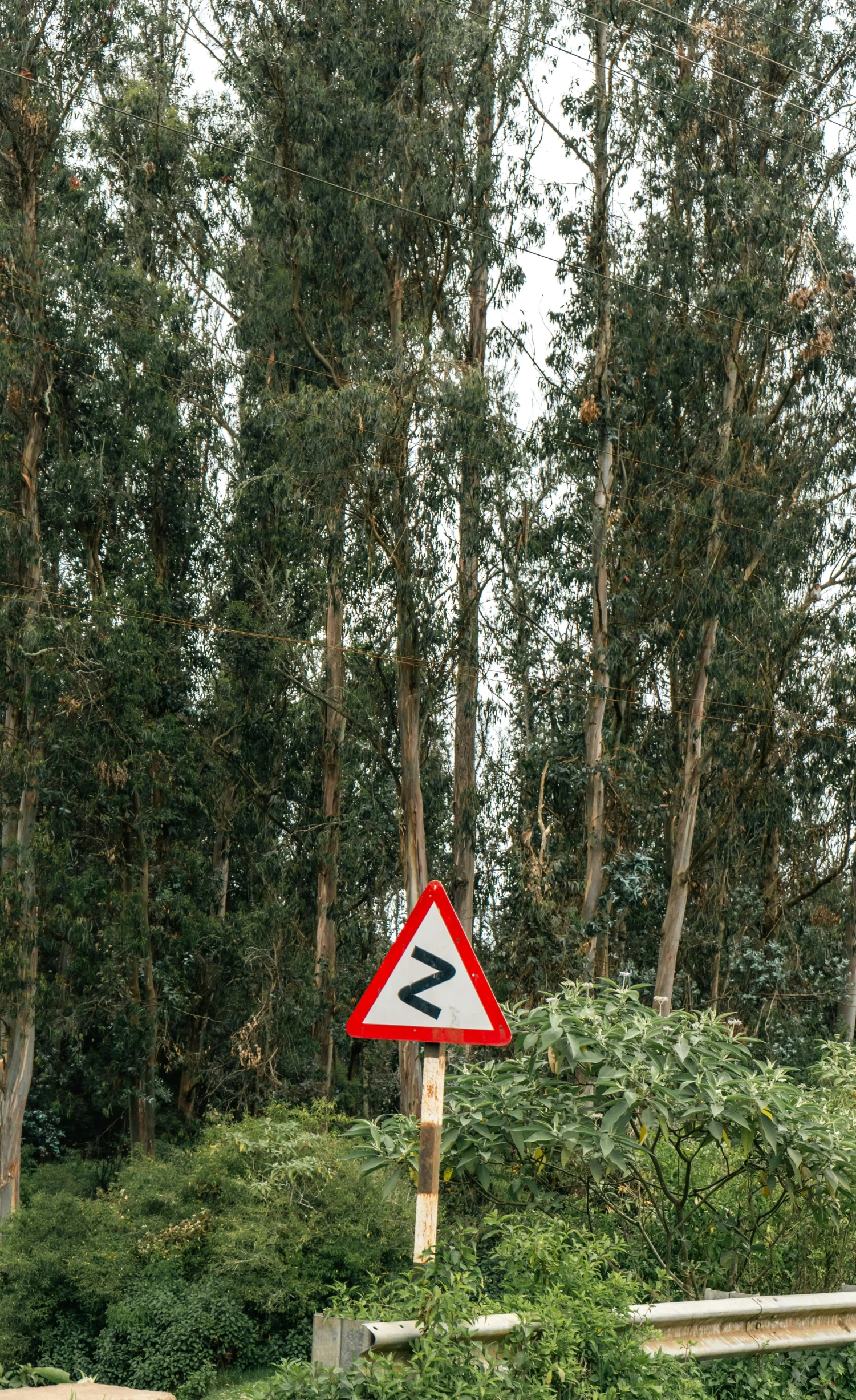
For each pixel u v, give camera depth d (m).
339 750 30.66
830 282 27.19
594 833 27.92
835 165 28.11
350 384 23.30
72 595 27.34
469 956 5.76
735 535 27.05
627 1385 5.25
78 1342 15.46
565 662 28.66
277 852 30.23
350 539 24.25
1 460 25.91
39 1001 25.72
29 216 26.70
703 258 27.81
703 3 28.16
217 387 30.14
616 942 32.44
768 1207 8.61
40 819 26.14
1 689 25.36
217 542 30.36
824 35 28.23
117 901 26.59
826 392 28.47
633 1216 8.50
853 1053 10.58
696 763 28.97
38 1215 17.12
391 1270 14.76
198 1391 13.59
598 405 27.92
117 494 27.78
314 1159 15.50
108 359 26.84
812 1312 6.60
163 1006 27.48
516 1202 8.08
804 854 33.38
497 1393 4.78
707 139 28.16
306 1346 14.12
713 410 27.98
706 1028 8.07
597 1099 7.62
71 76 27.42
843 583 29.92
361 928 31.47
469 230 25.73
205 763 28.83
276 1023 28.14
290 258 25.27
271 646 28.09
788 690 30.44
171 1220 16.00
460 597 25.88
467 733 28.30
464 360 26.28
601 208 27.91
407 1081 25.61
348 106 24.44
